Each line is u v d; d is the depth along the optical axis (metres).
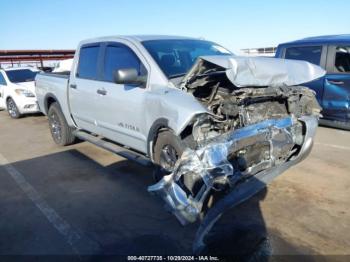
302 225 3.04
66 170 4.77
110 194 3.87
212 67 3.13
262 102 3.42
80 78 4.95
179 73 3.62
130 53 3.96
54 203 3.71
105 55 4.41
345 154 4.95
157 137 3.41
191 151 2.77
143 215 3.34
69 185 4.20
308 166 4.48
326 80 6.17
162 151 3.37
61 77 5.67
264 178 3.16
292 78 3.37
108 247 2.82
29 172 4.78
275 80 3.21
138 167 4.76
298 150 3.88
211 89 3.34
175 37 4.47
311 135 3.88
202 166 2.72
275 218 3.18
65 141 5.89
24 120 9.23
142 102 3.56
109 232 3.05
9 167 5.05
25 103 9.12
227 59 2.96
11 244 2.93
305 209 3.33
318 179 4.04
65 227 3.17
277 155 3.50
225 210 2.74
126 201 3.67
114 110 4.12
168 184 2.82
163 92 3.28
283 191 3.74
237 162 3.07
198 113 2.81
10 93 9.34
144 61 3.70
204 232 2.61
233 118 3.11
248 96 3.04
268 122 3.25
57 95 5.61
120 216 3.34
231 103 3.01
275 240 2.82
